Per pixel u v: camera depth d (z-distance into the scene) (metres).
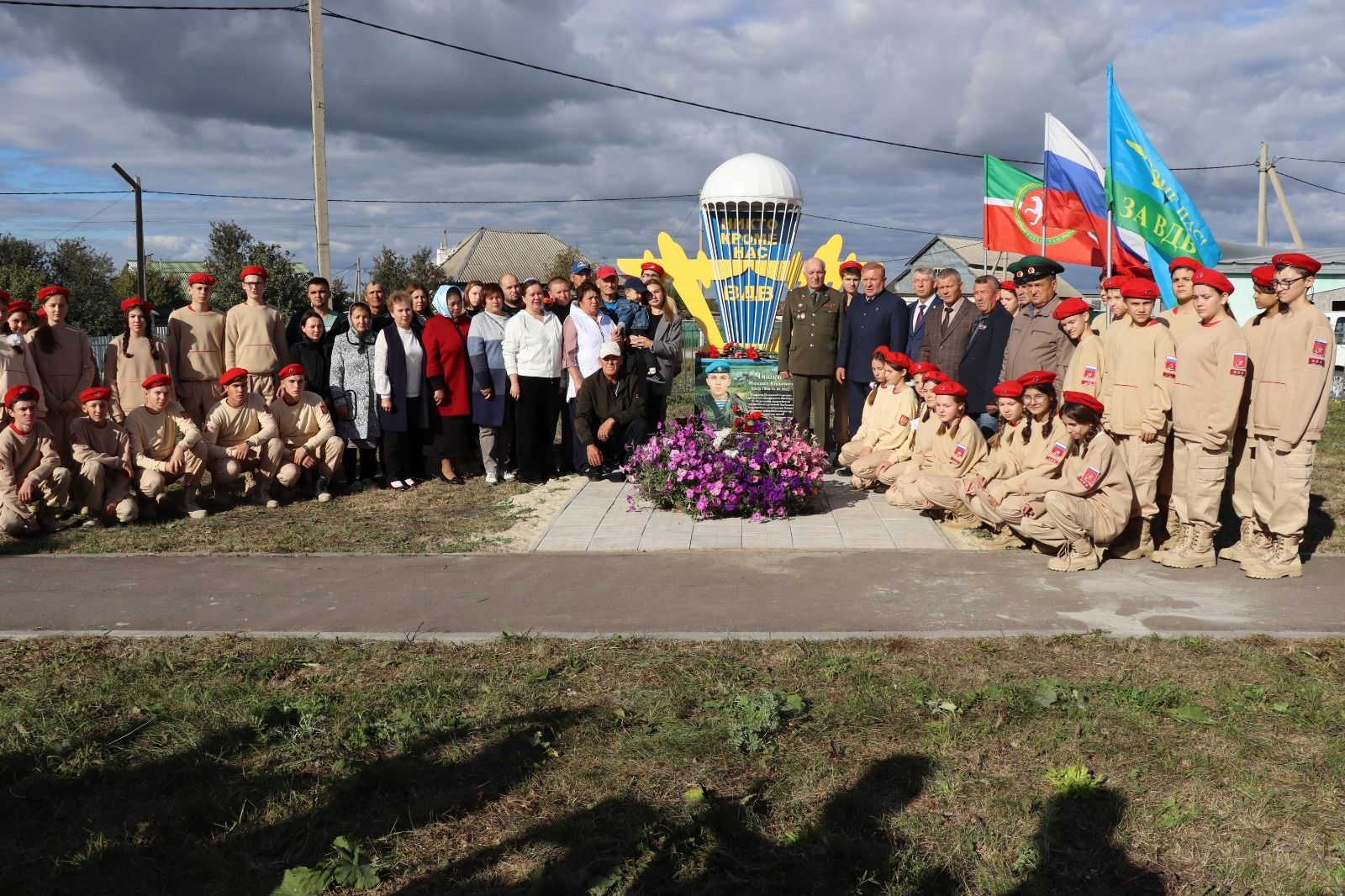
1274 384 6.47
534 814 3.75
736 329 13.93
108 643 5.57
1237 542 7.54
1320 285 23.92
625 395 9.61
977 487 7.63
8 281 39.38
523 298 10.54
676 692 4.76
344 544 7.77
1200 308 6.66
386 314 10.39
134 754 4.25
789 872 3.37
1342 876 3.27
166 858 3.51
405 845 3.56
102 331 43.09
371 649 5.41
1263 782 3.85
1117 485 6.69
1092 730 4.30
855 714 4.46
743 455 8.47
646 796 3.85
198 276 9.69
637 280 10.42
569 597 6.31
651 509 8.83
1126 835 3.54
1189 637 5.39
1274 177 29.53
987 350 9.30
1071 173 12.11
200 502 9.52
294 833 3.64
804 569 6.86
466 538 7.90
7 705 4.69
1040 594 6.25
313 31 15.16
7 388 8.45
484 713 4.56
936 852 3.46
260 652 5.38
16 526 7.97
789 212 13.67
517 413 10.05
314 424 9.71
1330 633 5.46
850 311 10.30
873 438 9.46
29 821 3.73
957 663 5.09
